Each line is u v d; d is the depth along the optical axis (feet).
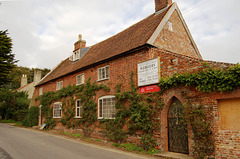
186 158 26.25
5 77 76.33
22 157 26.61
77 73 58.49
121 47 44.78
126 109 37.86
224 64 24.57
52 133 57.62
